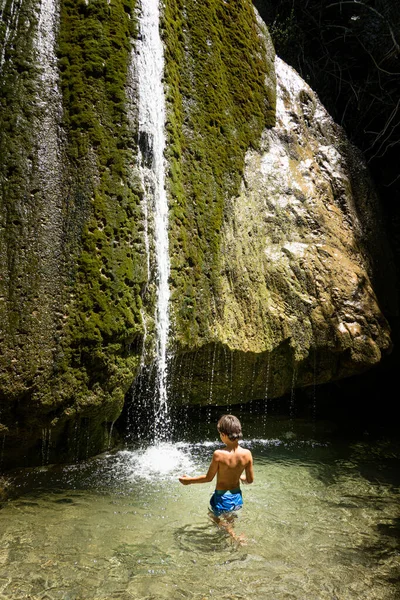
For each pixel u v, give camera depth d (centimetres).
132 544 355
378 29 1028
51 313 445
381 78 1028
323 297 698
